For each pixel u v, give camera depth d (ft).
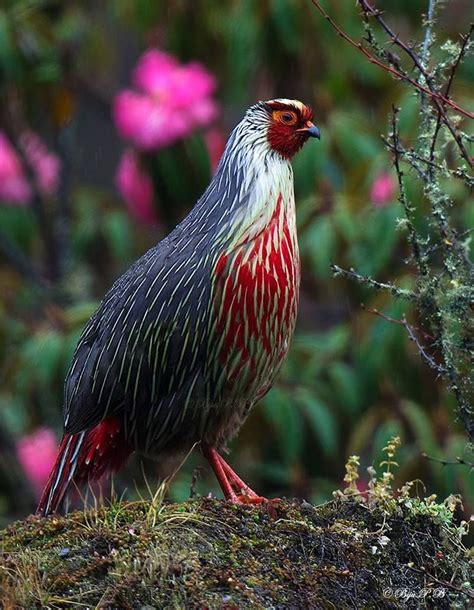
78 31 47.03
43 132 48.39
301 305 47.11
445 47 25.32
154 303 27.50
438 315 24.91
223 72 44.88
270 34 42.52
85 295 45.85
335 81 43.14
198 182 41.34
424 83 25.64
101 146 56.13
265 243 27.35
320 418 37.70
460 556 24.66
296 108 28.40
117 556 22.62
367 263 37.04
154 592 21.88
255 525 23.97
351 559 23.65
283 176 28.17
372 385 37.86
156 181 41.37
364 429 37.06
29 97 46.34
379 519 24.66
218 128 42.32
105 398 28.04
